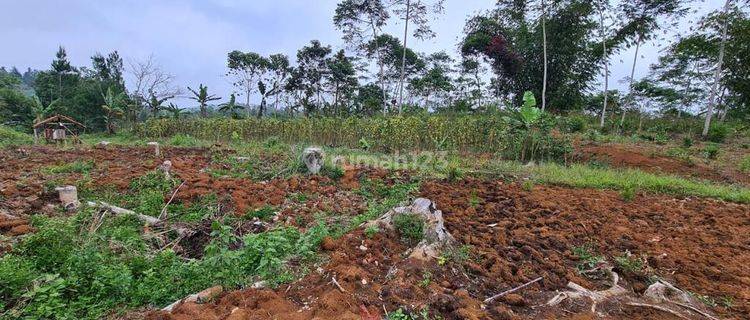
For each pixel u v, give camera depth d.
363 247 3.93
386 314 2.76
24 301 2.82
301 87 36.12
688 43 17.41
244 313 2.64
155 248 4.29
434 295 3.01
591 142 14.47
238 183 6.75
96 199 5.58
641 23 19.05
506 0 19.28
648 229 5.27
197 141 15.49
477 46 22.91
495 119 12.38
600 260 4.00
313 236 4.12
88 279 3.21
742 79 17.55
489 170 9.16
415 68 33.34
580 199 6.67
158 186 6.28
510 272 3.65
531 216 5.54
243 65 35.59
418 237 4.08
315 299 2.97
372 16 23.59
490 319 2.82
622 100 25.36
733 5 15.70
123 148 12.29
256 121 17.19
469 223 4.98
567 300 3.20
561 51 21.48
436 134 12.16
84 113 34.28
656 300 3.32
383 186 6.84
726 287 3.63
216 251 3.74
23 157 9.48
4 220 4.42
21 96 31.45
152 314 2.78
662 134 16.52
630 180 8.42
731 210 6.66
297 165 7.71
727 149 14.34
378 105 28.89
